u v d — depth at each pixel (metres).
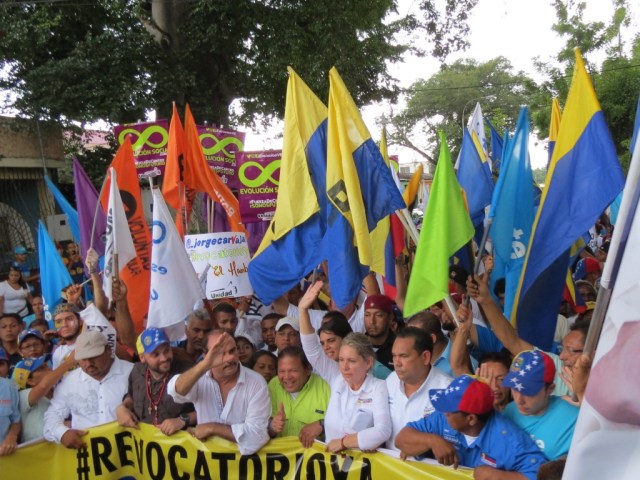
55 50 16.52
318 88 15.91
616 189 3.33
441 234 3.64
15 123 15.05
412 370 3.44
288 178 4.86
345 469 3.59
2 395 4.27
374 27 17.77
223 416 3.86
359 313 5.47
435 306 5.41
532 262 3.68
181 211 6.39
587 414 1.56
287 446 3.80
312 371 4.29
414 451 3.21
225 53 16.50
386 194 4.37
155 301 4.60
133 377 4.28
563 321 5.33
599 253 8.87
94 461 4.25
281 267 4.90
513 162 4.36
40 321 6.52
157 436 4.07
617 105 20.75
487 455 2.99
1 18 14.74
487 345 4.50
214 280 5.90
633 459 1.50
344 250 4.40
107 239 5.05
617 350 1.55
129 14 16.02
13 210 15.67
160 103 15.42
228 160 9.06
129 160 6.08
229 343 3.77
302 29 15.33
